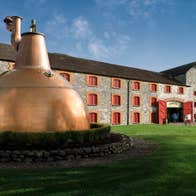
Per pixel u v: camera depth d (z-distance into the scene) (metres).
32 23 12.20
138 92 37.88
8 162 8.97
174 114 43.09
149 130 23.83
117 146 10.80
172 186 6.51
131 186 6.47
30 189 6.22
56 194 5.90
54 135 9.74
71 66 31.50
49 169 8.01
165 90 41.50
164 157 9.73
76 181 6.83
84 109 11.67
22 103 10.16
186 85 44.47
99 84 33.44
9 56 26.72
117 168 8.13
